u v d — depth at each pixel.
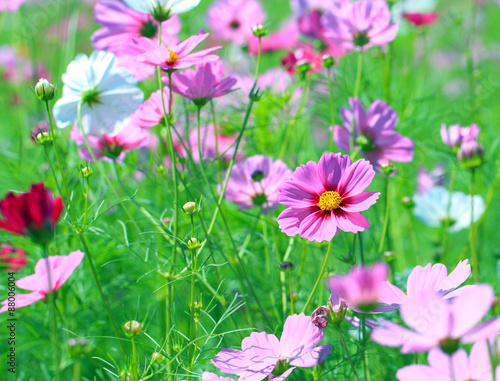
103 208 1.21
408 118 1.34
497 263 1.27
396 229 1.39
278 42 1.36
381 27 1.14
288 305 1.12
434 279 0.94
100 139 1.11
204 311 1.03
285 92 1.24
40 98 1.00
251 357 0.97
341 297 0.94
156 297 1.20
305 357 0.96
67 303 1.20
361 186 0.98
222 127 1.23
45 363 1.17
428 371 0.89
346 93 1.29
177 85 1.05
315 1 1.62
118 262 1.25
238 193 1.11
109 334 1.19
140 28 1.12
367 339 1.04
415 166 1.38
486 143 1.33
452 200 1.33
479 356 0.90
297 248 1.20
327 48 1.29
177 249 1.05
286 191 0.99
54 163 1.22
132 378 0.98
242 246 1.14
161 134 1.16
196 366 1.07
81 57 1.07
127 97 1.07
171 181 1.16
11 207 0.90
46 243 0.91
